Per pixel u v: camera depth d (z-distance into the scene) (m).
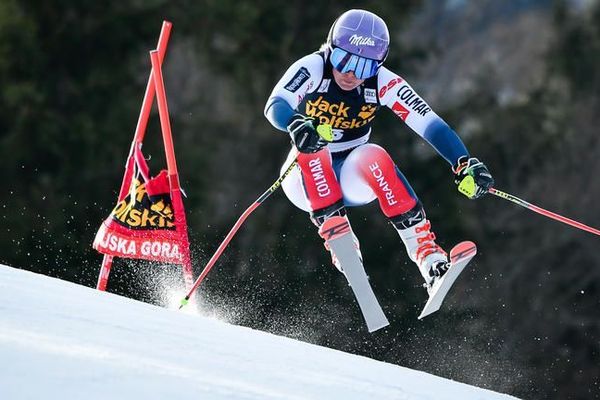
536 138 69.00
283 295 56.72
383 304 58.00
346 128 18.16
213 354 11.17
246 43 65.19
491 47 115.31
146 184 19.00
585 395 61.25
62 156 55.50
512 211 65.06
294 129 16.25
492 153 68.56
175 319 13.27
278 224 59.56
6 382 8.31
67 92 58.50
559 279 63.16
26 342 9.61
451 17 123.69
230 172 63.84
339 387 11.02
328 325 55.53
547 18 107.56
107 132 57.53
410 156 62.41
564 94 72.50
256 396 9.58
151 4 61.47
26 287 12.78
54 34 58.47
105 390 8.55
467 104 71.88
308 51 66.19
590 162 67.56
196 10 63.59
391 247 58.38
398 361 57.44
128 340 10.80
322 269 57.03
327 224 16.56
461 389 13.73
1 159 54.22
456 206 62.00
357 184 17.97
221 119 67.00
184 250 18.95
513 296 62.72
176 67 70.62
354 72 17.09
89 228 54.81
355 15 17.09
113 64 59.94
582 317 62.44
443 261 17.69
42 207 53.84
